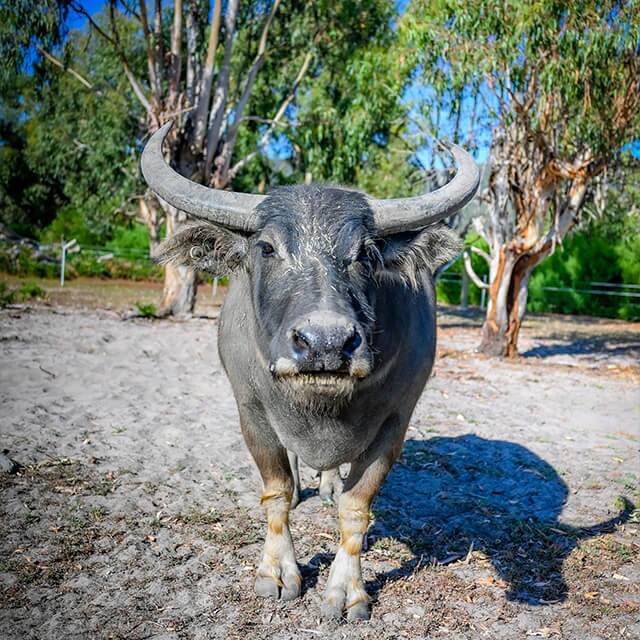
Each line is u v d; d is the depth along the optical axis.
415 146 15.07
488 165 13.73
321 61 21.11
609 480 6.10
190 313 17.72
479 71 11.20
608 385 11.08
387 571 4.20
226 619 3.61
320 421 3.42
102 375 9.20
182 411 7.70
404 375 3.72
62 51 16.56
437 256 3.59
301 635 3.49
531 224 12.97
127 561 4.18
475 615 3.74
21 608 3.62
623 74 11.23
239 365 3.76
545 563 4.41
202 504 5.12
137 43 22.86
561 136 12.36
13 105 29.12
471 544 4.62
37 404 7.47
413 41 11.98
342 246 3.11
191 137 17.08
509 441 7.30
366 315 3.07
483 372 11.74
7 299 17.42
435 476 6.05
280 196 3.36
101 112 24.08
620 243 28.08
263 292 3.20
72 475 5.50
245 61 21.06
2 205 38.06
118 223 33.47
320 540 4.59
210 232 3.56
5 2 13.73
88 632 3.43
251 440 3.89
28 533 4.46
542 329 21.38
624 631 3.62
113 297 22.03
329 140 20.02
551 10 10.48
